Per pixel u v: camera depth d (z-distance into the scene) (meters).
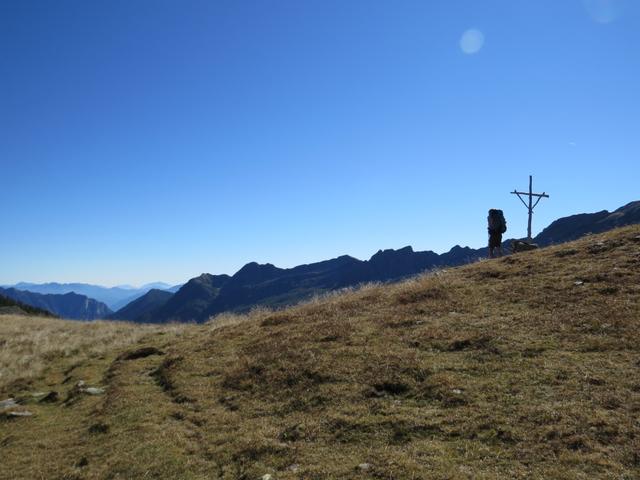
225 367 13.62
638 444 6.65
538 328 11.63
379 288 20.88
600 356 9.66
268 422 9.59
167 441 9.36
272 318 18.28
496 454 7.02
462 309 14.27
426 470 6.87
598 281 14.02
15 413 12.91
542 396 8.41
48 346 22.86
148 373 15.43
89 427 11.04
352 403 9.59
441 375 9.89
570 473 6.29
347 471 7.21
